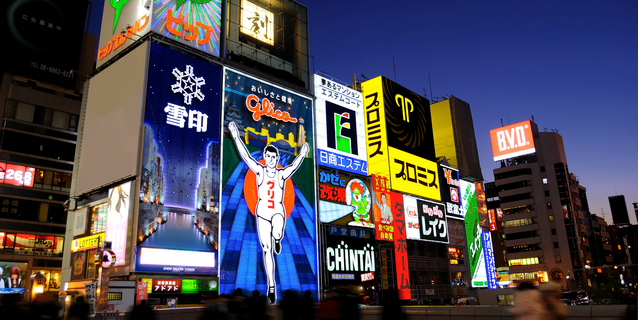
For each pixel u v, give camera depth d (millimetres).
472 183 91438
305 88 61906
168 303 36062
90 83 53250
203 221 45750
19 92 66062
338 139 63812
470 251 84000
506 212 128125
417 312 17969
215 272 45312
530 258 121500
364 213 64312
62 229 66000
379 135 73812
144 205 42125
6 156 63094
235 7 57562
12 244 61156
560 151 128000
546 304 9680
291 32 64812
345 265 58875
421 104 83000
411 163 76188
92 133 50438
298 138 58031
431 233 75562
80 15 73812
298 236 54188
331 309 10828
